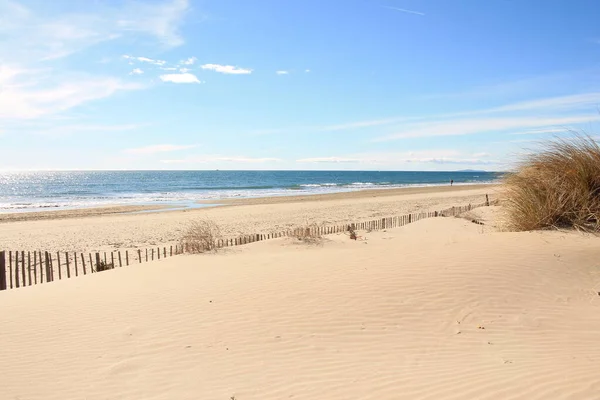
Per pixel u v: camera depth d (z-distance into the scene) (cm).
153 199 4562
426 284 646
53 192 6066
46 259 1090
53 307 664
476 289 627
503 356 469
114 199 4628
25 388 435
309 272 739
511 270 683
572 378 407
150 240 1820
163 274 847
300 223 2311
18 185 8325
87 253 1555
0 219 2628
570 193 881
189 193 5631
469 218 1961
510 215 955
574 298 612
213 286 714
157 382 438
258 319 574
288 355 486
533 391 388
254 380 436
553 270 686
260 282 710
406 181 10650
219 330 550
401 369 449
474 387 402
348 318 565
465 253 766
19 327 589
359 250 890
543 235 839
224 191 6112
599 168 889
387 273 696
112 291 735
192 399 405
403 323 550
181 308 625
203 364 471
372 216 2630
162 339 532
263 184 8562
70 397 416
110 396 416
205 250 1209
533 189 929
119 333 554
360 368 454
